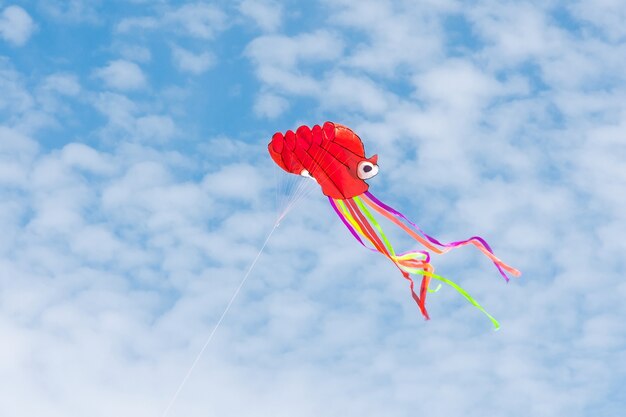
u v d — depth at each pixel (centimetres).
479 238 1191
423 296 1180
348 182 1211
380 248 1202
